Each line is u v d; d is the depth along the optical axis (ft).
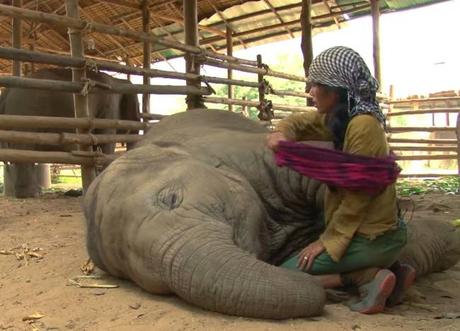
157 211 10.42
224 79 35.58
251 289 9.32
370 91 10.58
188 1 35.12
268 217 12.78
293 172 13.05
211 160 12.59
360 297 11.02
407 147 49.29
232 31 58.59
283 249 13.08
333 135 10.97
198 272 9.51
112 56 66.95
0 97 36.04
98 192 11.85
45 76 34.53
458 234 15.24
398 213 11.23
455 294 13.09
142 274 10.53
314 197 13.03
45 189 42.39
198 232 9.99
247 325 9.23
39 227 18.57
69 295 11.41
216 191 10.93
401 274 11.39
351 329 9.40
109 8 55.52
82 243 16.01
